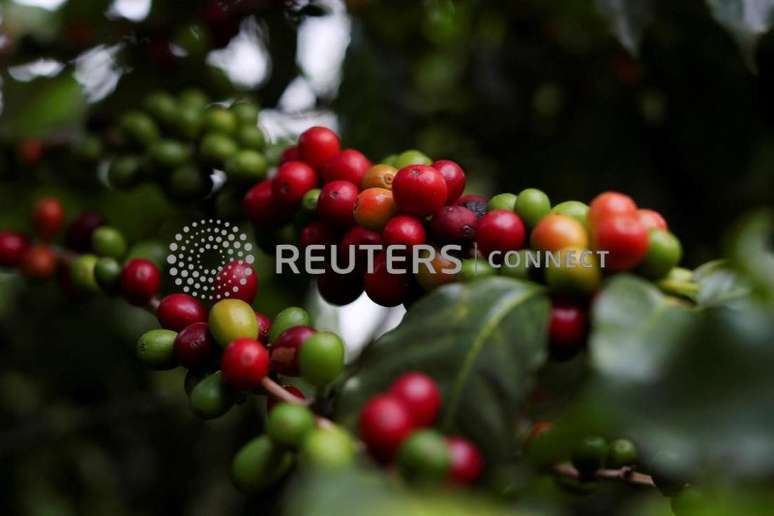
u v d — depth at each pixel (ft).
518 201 1.88
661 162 3.27
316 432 1.71
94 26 2.78
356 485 1.60
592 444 1.87
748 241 1.76
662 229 1.87
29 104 2.79
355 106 3.13
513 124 3.60
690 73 2.76
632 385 1.68
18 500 3.76
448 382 1.77
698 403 1.67
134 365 3.60
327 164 2.03
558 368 2.07
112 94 2.75
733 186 3.05
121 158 2.36
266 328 1.95
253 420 3.47
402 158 2.01
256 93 2.94
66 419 3.59
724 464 1.64
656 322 1.72
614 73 3.47
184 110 2.33
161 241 2.65
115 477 3.84
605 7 2.42
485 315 1.79
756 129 2.83
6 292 3.51
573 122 3.48
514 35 3.62
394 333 1.80
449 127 3.68
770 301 1.72
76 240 2.40
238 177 2.22
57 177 2.76
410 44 3.71
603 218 1.81
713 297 1.78
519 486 1.88
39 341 3.60
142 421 3.80
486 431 1.75
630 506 2.36
